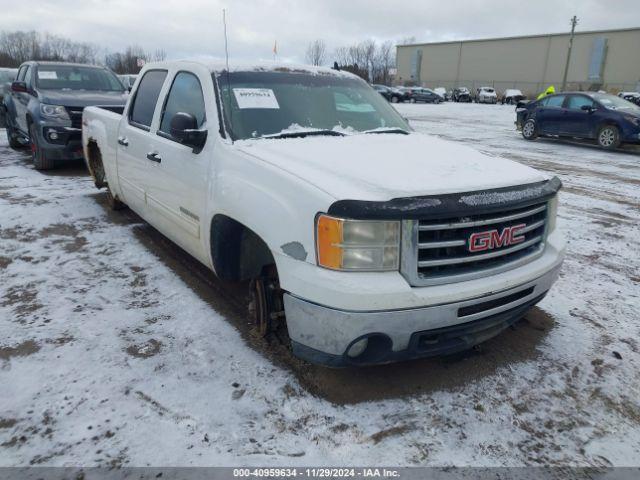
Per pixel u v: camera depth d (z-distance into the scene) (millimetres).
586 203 7090
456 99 52312
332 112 3777
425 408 2605
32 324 3303
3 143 11289
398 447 2336
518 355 3127
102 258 4484
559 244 3070
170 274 4160
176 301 3678
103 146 5223
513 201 2605
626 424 2557
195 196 3373
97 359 2924
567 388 2820
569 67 60969
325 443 2338
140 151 4246
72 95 8156
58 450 2246
